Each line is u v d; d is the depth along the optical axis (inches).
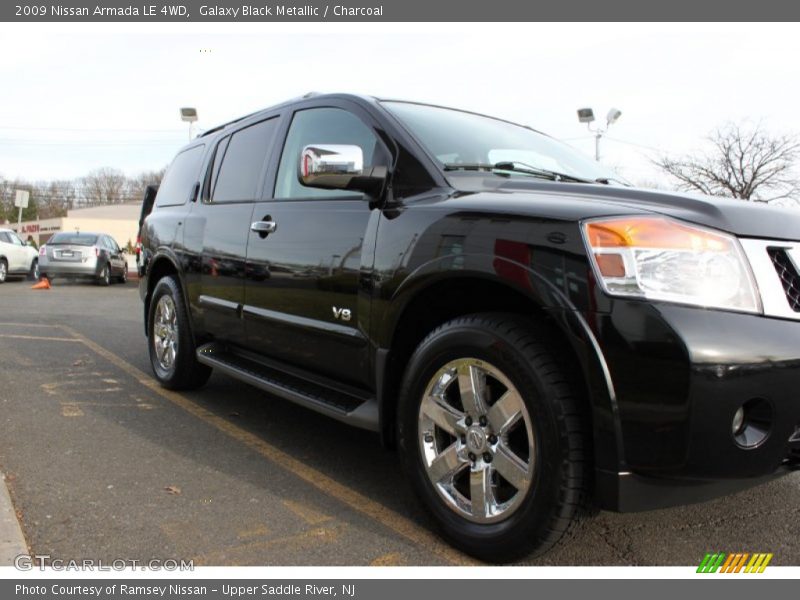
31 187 2977.4
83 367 228.1
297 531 104.8
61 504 112.0
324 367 126.9
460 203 101.5
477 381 94.3
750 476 81.9
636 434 80.4
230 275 156.6
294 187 141.1
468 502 97.2
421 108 135.2
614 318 80.9
